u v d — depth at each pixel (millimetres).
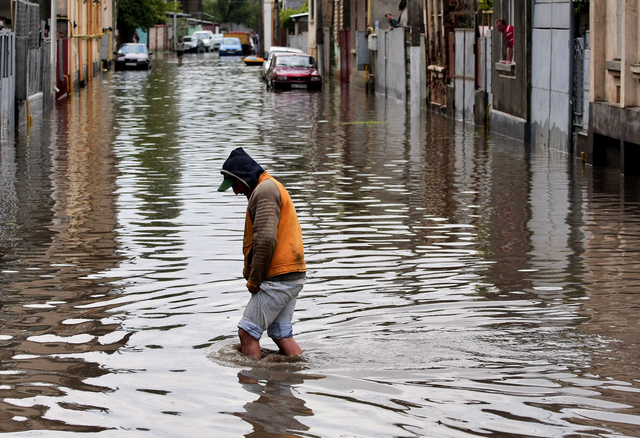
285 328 6211
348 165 16797
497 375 5746
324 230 10836
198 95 36438
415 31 28609
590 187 14117
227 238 10320
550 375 5730
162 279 8414
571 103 18047
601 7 16250
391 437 4812
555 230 10773
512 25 21531
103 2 54562
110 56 58594
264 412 5172
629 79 15164
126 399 5398
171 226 11047
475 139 21391
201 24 148375
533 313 7188
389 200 12992
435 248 9805
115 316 7207
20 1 23656
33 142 20188
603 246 9852
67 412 5203
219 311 7340
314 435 4848
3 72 21562
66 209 12195
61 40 33719
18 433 4906
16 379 5762
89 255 9469
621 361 5984
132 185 14266
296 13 82625
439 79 29125
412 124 25297
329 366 5957
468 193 13586
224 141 20688
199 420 5062
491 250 9688
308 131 23156
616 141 16234
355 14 46406
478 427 4934
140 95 35906
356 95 38250
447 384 5594
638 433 4844
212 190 13789
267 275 6090
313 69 41938
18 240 10234
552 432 4859
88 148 19156
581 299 7621
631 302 7500
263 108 30562
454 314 7176
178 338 6625
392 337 6570
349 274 8609
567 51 18078
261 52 82312
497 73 22719
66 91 35250
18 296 7820
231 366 5980
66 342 6539
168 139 21031
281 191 6125
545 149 19250
